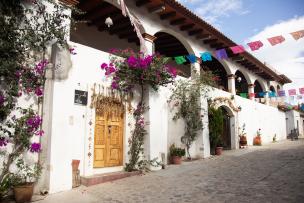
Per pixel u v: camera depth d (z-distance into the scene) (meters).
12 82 5.99
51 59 6.71
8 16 6.02
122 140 8.63
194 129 11.52
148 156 8.99
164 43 13.55
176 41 13.27
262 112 20.06
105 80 8.25
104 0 8.74
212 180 7.34
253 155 12.27
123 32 11.84
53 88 6.55
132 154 8.67
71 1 7.14
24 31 6.19
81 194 6.18
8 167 5.84
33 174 6.09
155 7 9.92
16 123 6.01
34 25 6.46
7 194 5.75
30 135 6.18
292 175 7.55
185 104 11.41
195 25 11.28
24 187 5.58
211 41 12.96
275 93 19.61
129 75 8.69
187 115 11.50
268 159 10.77
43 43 6.51
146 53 9.60
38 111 6.45
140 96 9.29
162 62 9.12
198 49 12.58
